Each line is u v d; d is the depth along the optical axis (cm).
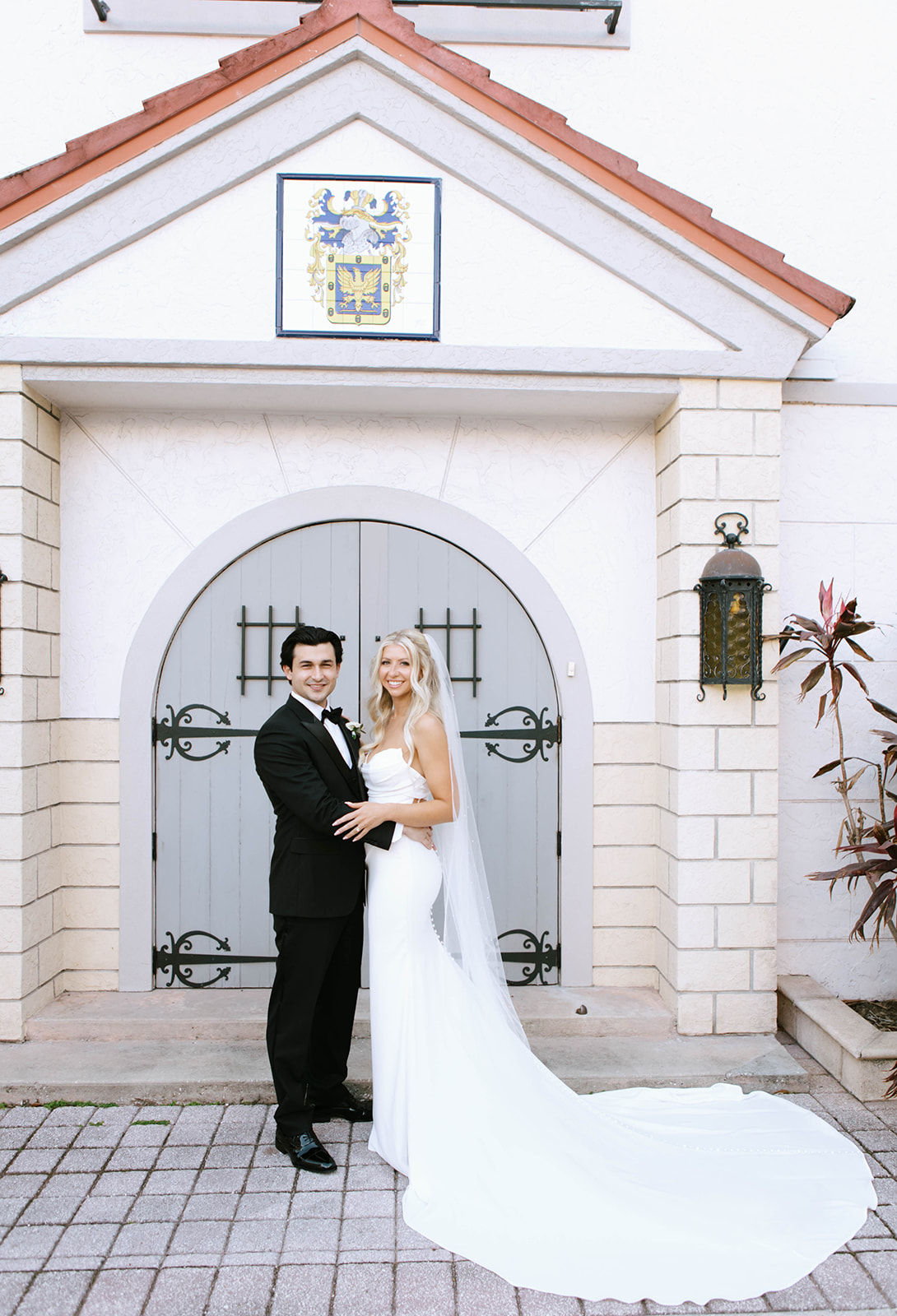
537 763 397
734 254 345
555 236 348
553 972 396
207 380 346
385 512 391
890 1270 232
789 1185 261
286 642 294
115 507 386
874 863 334
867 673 402
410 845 288
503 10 405
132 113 400
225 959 389
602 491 396
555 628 394
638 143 407
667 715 375
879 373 402
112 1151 287
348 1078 324
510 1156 259
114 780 385
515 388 353
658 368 350
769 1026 362
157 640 386
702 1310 219
